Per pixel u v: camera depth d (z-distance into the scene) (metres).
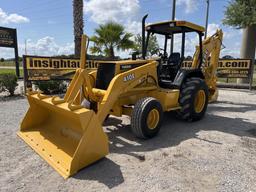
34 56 8.39
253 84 13.16
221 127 5.20
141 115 4.08
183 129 5.01
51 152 3.49
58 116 4.02
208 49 6.47
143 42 5.62
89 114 3.08
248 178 3.02
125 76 4.12
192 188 2.79
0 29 12.05
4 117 5.68
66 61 9.25
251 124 5.50
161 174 3.09
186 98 5.21
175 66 5.53
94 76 4.66
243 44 15.05
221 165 3.35
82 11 9.95
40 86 8.77
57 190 2.71
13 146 3.86
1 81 8.26
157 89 4.96
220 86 12.83
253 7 12.38
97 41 13.83
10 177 2.98
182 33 5.23
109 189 2.74
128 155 3.63
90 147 3.13
